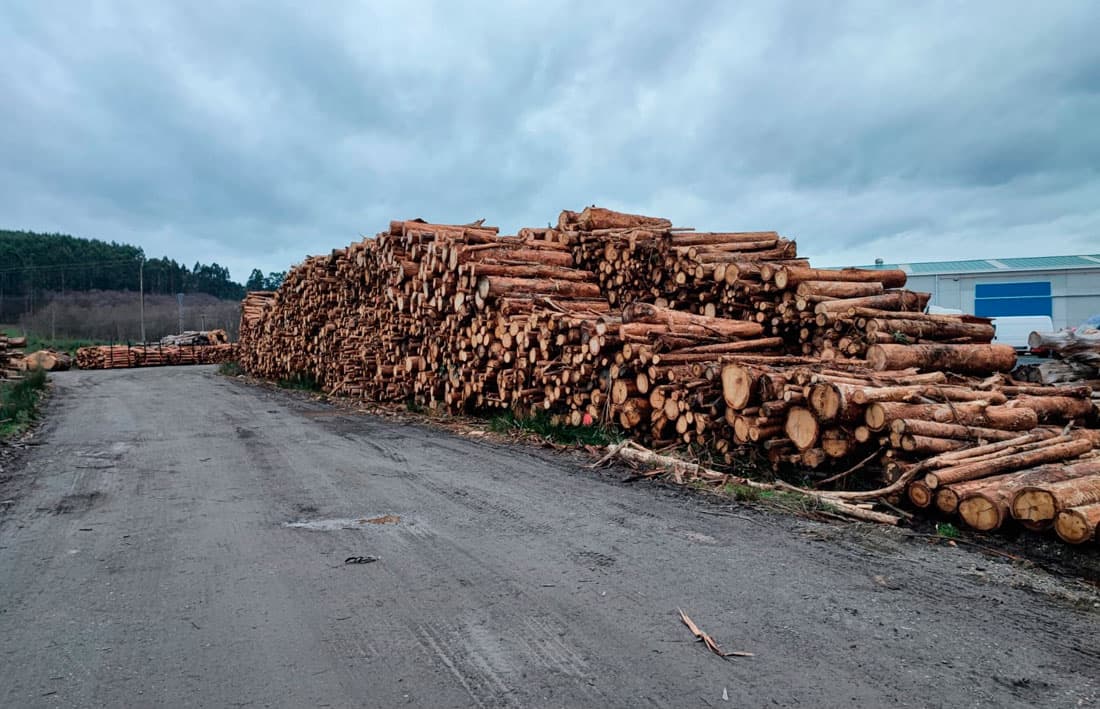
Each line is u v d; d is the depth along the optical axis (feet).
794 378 21.80
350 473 24.53
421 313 42.09
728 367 23.38
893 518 17.46
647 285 36.68
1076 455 18.61
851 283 30.71
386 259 45.52
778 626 11.54
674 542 16.11
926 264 95.50
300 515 18.92
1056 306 82.17
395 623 11.80
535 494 21.03
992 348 27.17
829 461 21.26
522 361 33.73
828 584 13.46
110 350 117.08
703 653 10.61
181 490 22.25
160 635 11.44
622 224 42.68
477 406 38.96
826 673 9.97
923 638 11.11
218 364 123.65
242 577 14.08
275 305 77.05
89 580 14.01
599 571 14.20
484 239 39.50
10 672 10.21
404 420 40.57
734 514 18.60
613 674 9.98
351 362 54.54
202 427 38.04
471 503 19.97
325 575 14.14
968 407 20.17
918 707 9.09
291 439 33.19
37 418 42.60
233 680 9.93
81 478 24.32
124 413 45.70
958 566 14.55
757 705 9.14
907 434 18.61
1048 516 15.06
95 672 10.19
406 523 17.93
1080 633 11.34
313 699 9.39
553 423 32.01
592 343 28.84
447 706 9.19
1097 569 14.14
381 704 9.24
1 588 13.62
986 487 16.55
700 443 24.82
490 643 11.01
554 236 43.27
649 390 27.25
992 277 84.89
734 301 31.78
